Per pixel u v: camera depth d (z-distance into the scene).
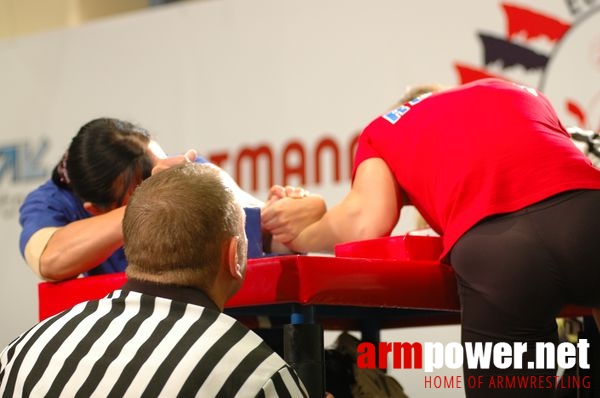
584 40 5.41
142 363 1.84
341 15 6.04
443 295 2.64
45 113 7.05
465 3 5.69
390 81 5.86
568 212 2.37
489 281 2.38
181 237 1.97
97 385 1.84
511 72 5.57
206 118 6.48
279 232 3.02
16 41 7.16
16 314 6.96
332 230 2.86
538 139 2.52
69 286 2.79
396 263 2.51
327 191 6.02
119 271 3.37
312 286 2.30
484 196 2.45
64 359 1.90
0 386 1.96
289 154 6.17
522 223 2.38
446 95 2.74
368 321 3.83
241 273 2.08
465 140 2.57
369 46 5.93
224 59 6.44
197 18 6.54
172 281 1.97
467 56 5.67
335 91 6.04
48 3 8.12
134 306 1.95
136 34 6.77
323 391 2.35
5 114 7.16
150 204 2.00
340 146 6.00
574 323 3.73
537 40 5.52
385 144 2.77
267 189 6.23
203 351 1.85
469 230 2.44
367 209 2.78
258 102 6.30
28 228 3.20
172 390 1.80
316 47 6.11
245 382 1.84
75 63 6.97
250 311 2.66
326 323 3.82
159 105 6.64
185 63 6.57
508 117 2.59
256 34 6.33
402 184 2.73
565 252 2.34
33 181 7.04
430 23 5.77
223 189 2.04
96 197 3.07
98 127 3.11
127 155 3.05
